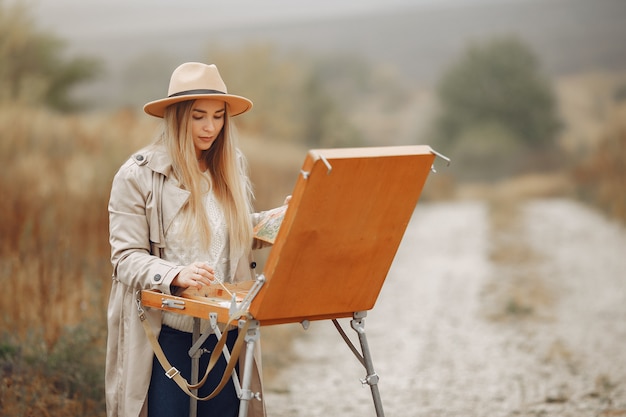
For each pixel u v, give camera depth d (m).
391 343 9.77
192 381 4.33
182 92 4.26
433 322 10.84
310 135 58.31
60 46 36.25
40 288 7.19
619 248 17.58
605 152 26.75
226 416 4.50
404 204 3.87
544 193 41.94
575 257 16.55
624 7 155.62
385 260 3.97
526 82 77.25
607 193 26.30
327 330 10.48
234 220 4.40
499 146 75.06
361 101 128.50
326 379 8.20
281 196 17.73
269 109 53.06
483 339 9.79
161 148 4.32
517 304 11.61
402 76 140.12
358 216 3.75
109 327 4.38
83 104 39.44
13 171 11.49
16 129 13.80
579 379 7.91
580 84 98.56
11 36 29.83
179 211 4.27
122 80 83.31
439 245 19.12
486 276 14.45
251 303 3.76
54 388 6.38
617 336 9.77
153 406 4.32
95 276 8.36
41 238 8.42
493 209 30.25
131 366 4.25
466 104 78.62
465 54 80.19
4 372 6.41
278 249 3.66
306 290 3.82
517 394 7.50
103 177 11.52
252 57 53.28
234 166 4.46
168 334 4.37
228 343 4.46
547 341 9.57
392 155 3.70
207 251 4.34
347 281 3.91
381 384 8.03
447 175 44.50
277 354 9.09
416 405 7.29
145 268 4.11
